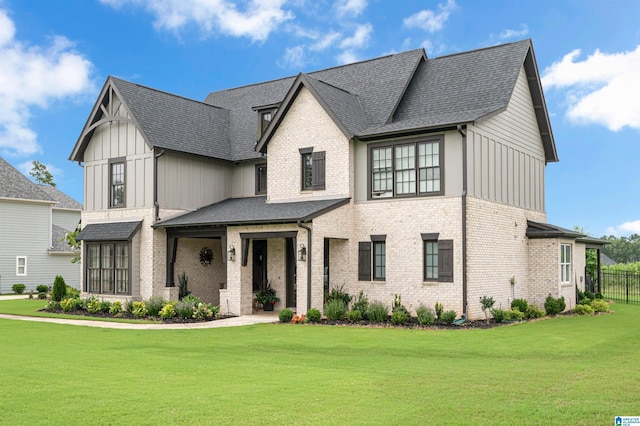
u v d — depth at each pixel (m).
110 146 26.97
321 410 8.64
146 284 25.25
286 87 30.36
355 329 18.45
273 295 24.80
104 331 18.30
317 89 23.27
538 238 24.64
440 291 20.67
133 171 26.03
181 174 26.22
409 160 21.67
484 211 21.48
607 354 14.04
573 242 25.83
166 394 9.58
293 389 9.97
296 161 24.14
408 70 25.27
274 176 24.78
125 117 25.88
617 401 9.14
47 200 43.12
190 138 26.94
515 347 15.02
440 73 24.91
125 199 26.27
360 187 22.80
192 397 9.38
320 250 21.38
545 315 22.81
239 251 23.22
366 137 22.30
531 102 26.05
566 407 8.77
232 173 28.36
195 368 11.96
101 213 27.20
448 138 20.78
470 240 20.48
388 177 22.16
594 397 9.40
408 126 21.53
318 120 23.56
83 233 27.11
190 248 26.53
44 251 43.03
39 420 8.10
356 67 27.69
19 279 41.44
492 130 22.39
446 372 11.57
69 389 9.91
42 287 37.84
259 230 22.61
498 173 22.72
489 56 24.41
